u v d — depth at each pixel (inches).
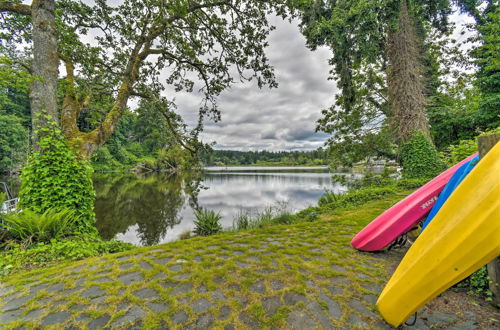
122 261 99.7
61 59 203.2
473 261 42.1
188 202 452.4
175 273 86.4
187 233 268.2
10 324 58.2
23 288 77.2
